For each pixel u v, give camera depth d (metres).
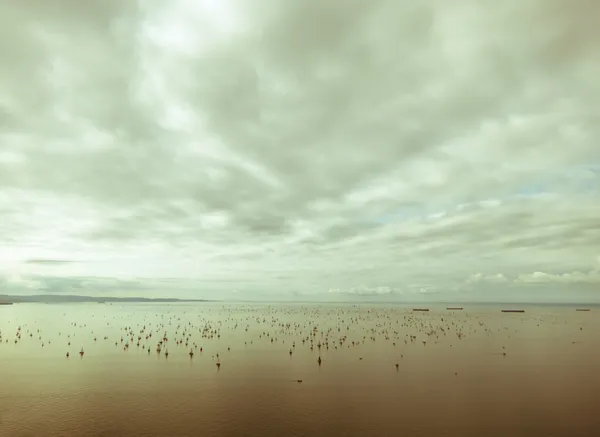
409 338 181.88
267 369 110.00
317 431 63.88
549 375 102.62
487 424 66.75
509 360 124.25
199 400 80.19
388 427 65.50
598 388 89.69
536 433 63.09
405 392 85.88
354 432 63.50
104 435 62.44
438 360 124.12
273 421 68.25
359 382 94.88
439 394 84.38
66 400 80.31
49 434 62.91
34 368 111.75
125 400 80.25
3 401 79.62
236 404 77.50
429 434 62.66
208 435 62.31
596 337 192.00
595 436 62.19
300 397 82.19
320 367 112.94
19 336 178.75
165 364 117.44
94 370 108.88
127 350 144.12
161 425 66.50
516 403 77.88
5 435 62.66
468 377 100.31
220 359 125.81
